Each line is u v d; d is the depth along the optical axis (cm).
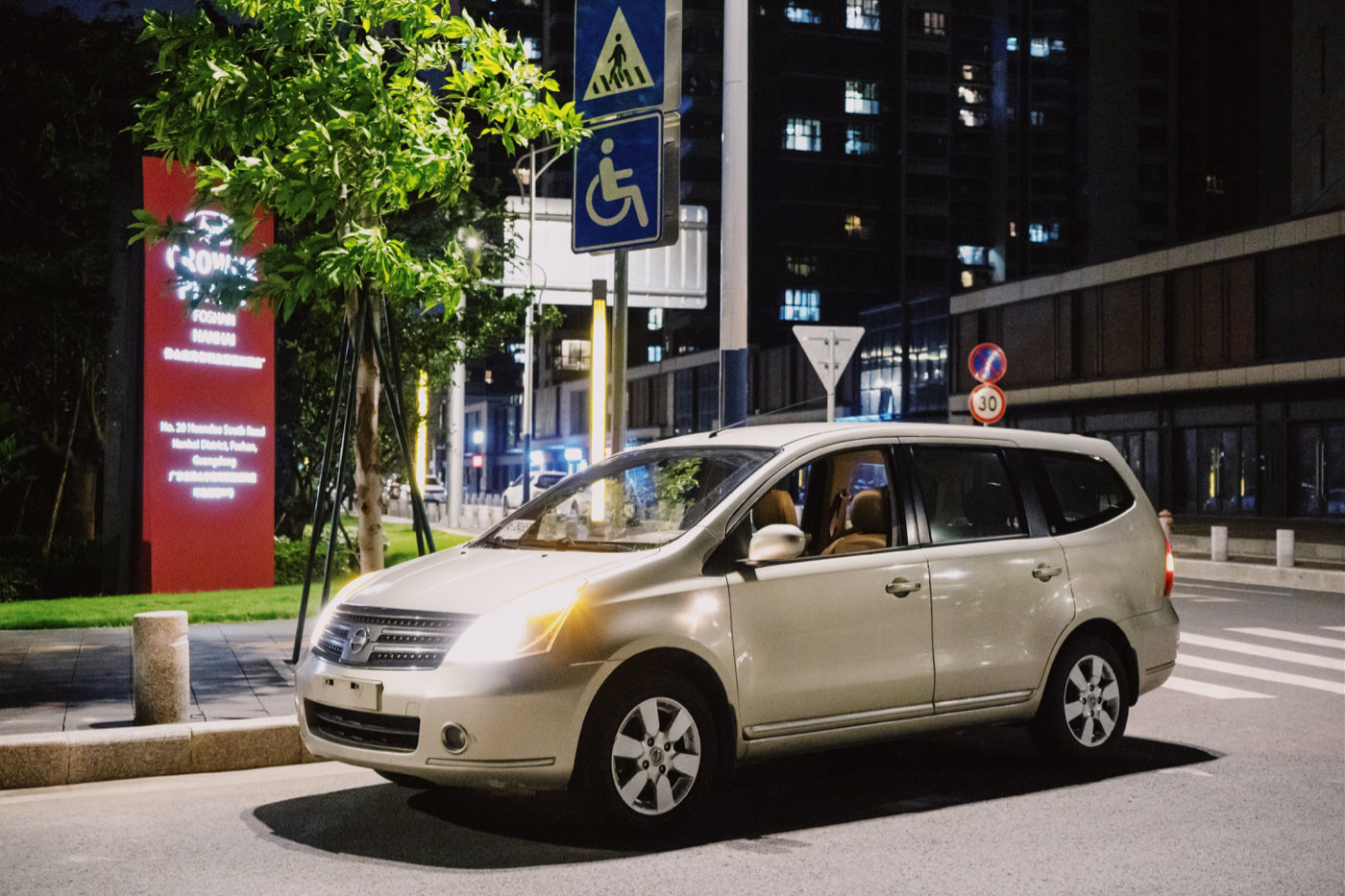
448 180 824
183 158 816
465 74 827
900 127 9781
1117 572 689
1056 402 4741
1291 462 3869
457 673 493
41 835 538
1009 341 5000
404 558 2156
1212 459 4162
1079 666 672
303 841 529
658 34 820
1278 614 1470
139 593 1512
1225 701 902
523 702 489
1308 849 525
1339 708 875
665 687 524
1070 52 9925
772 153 9594
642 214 826
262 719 687
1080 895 462
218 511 1559
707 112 9606
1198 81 9544
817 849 522
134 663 692
